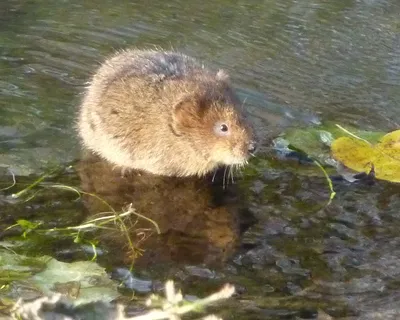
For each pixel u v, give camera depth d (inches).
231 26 498.9
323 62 459.5
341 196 334.6
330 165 356.2
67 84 413.4
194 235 303.6
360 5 542.9
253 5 535.2
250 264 286.5
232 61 452.1
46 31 471.8
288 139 370.0
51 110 386.0
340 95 420.8
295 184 343.0
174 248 294.2
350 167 350.6
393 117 400.8
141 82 354.6
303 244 301.0
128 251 289.9
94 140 356.8
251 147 338.0
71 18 493.4
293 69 447.8
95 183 335.0
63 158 350.0
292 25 506.3
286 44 478.9
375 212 324.5
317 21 514.6
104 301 256.5
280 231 309.0
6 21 481.7
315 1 547.5
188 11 517.7
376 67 457.7
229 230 308.0
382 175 345.1
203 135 338.3
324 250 297.6
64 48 453.1
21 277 267.0
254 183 343.6
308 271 284.2
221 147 336.8
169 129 342.0
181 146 342.3
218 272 280.5
